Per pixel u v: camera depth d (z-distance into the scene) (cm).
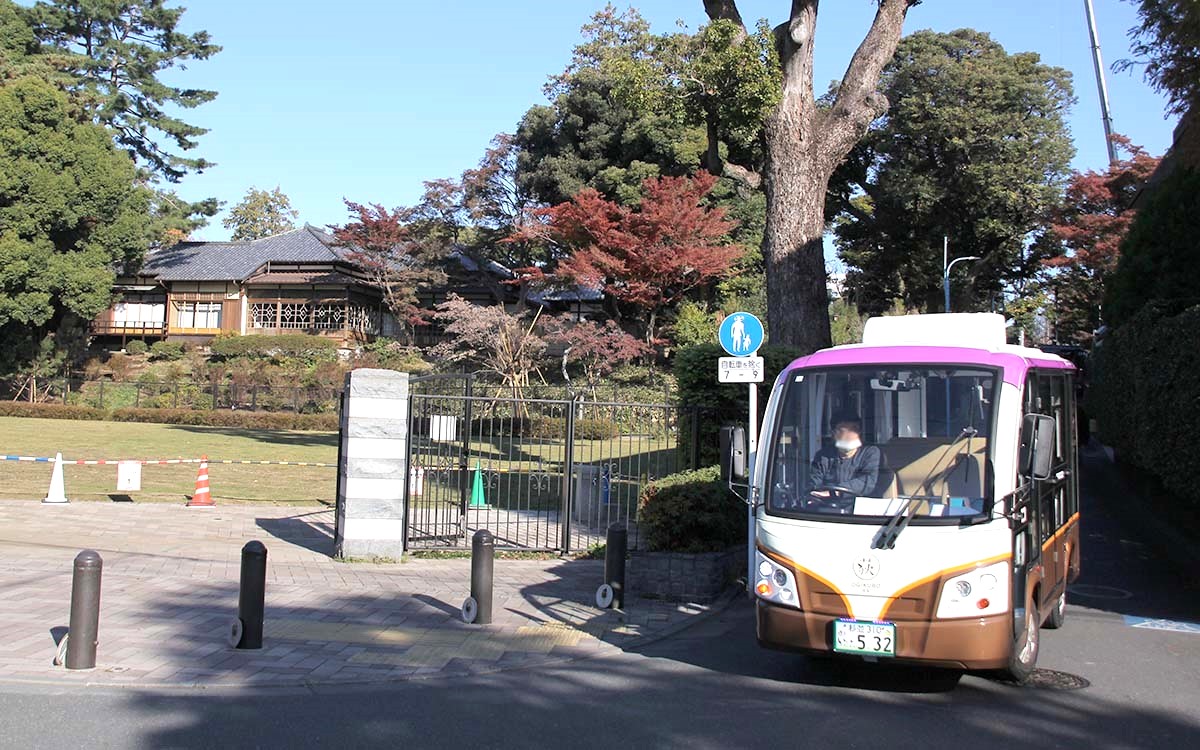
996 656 616
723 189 4012
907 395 694
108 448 2814
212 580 1027
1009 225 4388
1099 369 2517
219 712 612
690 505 1019
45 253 4144
